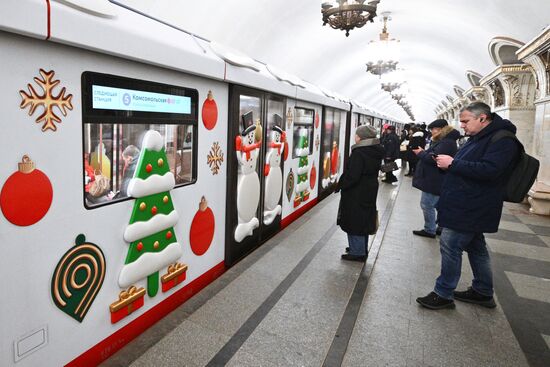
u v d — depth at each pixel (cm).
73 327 204
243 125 375
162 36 245
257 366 231
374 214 399
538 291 350
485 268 310
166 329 268
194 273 322
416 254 444
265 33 510
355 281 360
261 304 310
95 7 189
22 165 168
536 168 266
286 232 514
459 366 236
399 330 276
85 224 205
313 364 234
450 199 285
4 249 165
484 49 861
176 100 273
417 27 855
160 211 261
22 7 152
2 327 168
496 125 271
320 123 686
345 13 381
